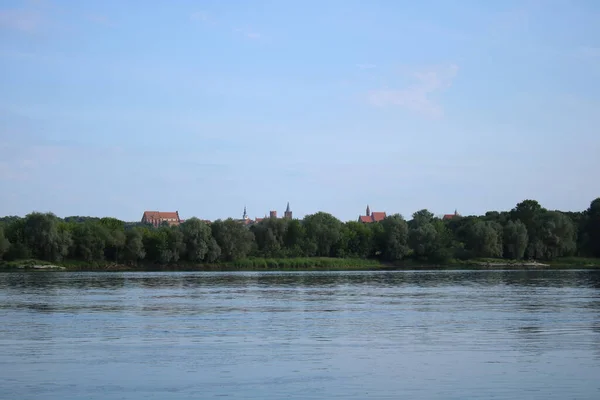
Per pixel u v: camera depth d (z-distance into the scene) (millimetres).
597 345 38656
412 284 107625
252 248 191750
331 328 46656
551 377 30172
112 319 52375
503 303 67125
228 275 147000
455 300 71562
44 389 28047
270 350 37094
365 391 27766
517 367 32281
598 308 61031
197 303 68000
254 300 72312
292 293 84562
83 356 35188
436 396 27047
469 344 39156
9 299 72875
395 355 35500
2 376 30359
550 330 45188
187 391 27766
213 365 32781
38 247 168875
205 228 178000
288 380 29594
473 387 28391
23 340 40719
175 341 40438
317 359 34375
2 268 164500
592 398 26766
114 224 195875
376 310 59875
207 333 44062
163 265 177375
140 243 174875
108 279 123688
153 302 69250
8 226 173125
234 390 27906
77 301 70312
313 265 191125
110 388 28219
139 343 39594
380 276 142125
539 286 99750
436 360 34094
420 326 47625
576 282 111812
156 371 31406
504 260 198750
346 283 111500
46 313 57031
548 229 197750
